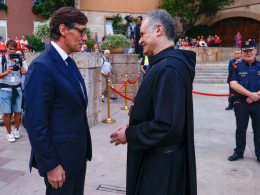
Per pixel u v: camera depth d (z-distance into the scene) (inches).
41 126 54.7
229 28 1047.0
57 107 58.9
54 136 58.9
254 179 115.4
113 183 110.0
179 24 1008.9
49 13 843.4
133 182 59.7
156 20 58.3
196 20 969.5
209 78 567.8
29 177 114.6
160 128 50.8
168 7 910.4
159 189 55.5
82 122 63.9
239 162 134.6
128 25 589.0
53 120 58.9
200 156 142.9
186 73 54.6
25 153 143.3
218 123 216.5
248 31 994.7
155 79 54.1
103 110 264.5
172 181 56.4
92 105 199.2
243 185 110.0
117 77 332.8
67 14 59.1
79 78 67.3
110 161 133.6
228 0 964.0
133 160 59.7
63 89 58.2
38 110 54.4
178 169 57.2
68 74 59.8
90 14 913.5
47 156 55.7
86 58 182.1
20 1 846.5
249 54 128.9
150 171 56.8
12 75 159.8
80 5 901.2
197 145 161.3
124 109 270.7
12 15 844.6
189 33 1016.2
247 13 962.7
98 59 206.5
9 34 848.9
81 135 63.6
